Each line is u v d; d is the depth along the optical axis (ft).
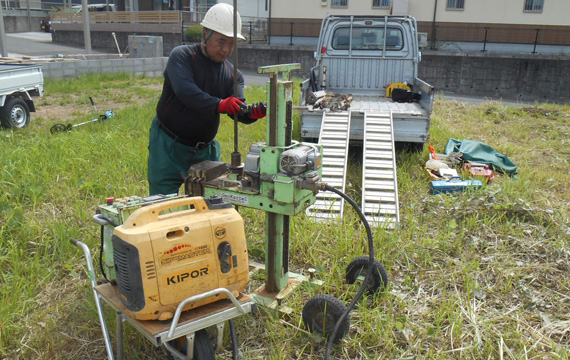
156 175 12.71
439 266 13.71
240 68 78.64
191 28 82.28
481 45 74.18
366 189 17.72
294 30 79.25
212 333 10.56
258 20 87.86
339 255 13.82
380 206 17.02
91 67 54.80
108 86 48.88
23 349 10.27
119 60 57.11
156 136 12.53
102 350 10.37
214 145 13.64
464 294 12.54
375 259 12.70
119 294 8.64
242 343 10.56
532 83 65.92
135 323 8.35
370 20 27.55
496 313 11.71
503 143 28.84
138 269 7.93
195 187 11.22
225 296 8.92
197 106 10.94
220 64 12.23
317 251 14.17
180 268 8.26
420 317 11.50
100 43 93.15
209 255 8.57
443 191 19.33
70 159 21.04
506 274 13.17
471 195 18.07
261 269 13.07
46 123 30.40
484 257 14.30
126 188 17.98
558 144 29.48
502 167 22.98
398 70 27.94
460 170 22.49
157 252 8.01
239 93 12.64
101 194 17.95
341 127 21.20
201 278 8.53
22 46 89.04
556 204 18.92
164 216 8.70
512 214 16.85
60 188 18.53
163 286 8.10
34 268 12.93
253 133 27.45
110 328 10.73
